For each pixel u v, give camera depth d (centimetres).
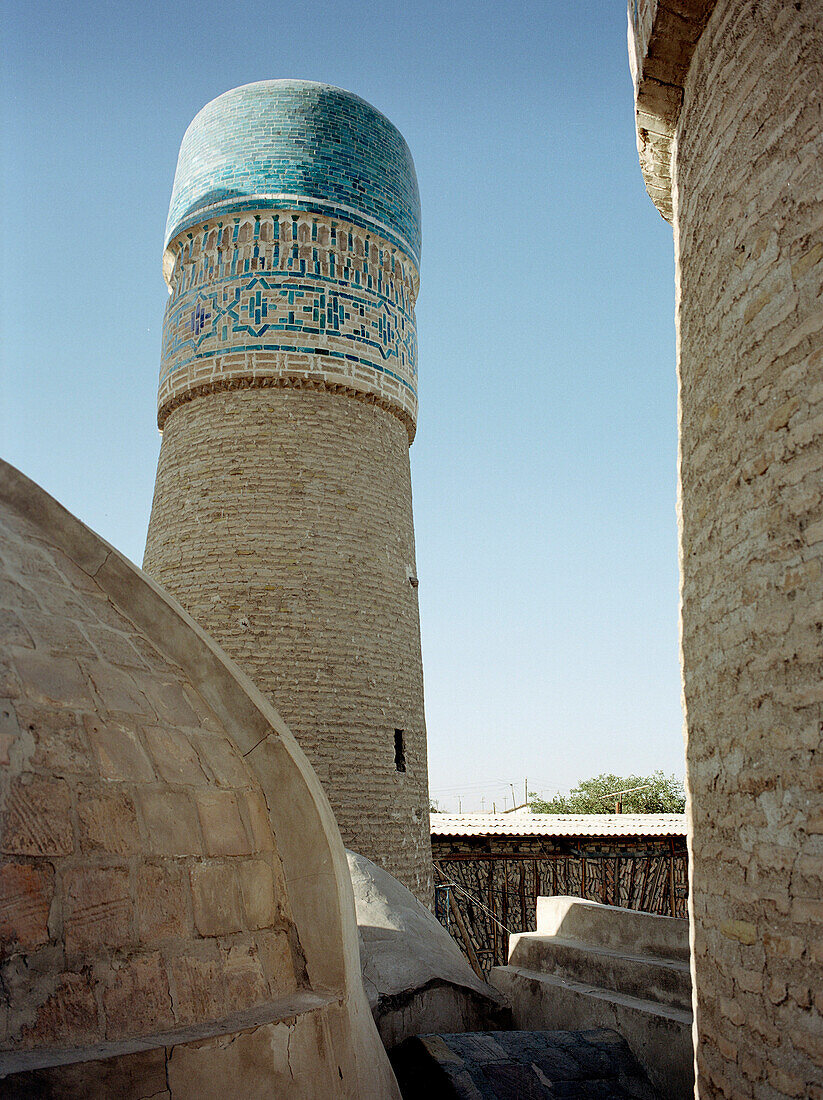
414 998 743
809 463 418
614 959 754
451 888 1723
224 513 1337
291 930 463
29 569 468
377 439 1446
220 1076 374
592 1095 623
